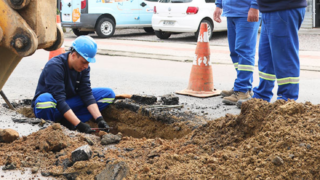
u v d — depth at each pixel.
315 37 15.05
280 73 4.66
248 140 3.08
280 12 4.49
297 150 2.76
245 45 5.45
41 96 4.45
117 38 15.57
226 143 3.19
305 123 3.01
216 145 3.22
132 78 7.72
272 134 2.98
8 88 6.60
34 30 2.68
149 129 4.86
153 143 3.50
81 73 4.83
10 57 3.00
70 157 3.16
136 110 5.07
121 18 15.91
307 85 6.94
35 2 2.63
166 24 14.61
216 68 8.98
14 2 2.59
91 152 3.15
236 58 5.87
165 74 8.27
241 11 5.37
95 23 15.32
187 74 8.30
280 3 4.46
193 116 4.80
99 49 12.06
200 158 2.98
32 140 3.50
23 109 5.12
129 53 11.31
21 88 6.64
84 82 4.88
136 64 9.59
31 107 4.96
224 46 13.07
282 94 4.75
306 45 13.02
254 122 3.20
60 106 4.46
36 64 9.31
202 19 14.42
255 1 5.06
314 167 2.64
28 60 9.91
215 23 14.88
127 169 2.86
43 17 2.72
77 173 2.93
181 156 3.03
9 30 2.63
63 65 4.59
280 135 2.94
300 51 11.60
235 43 5.59
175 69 8.91
